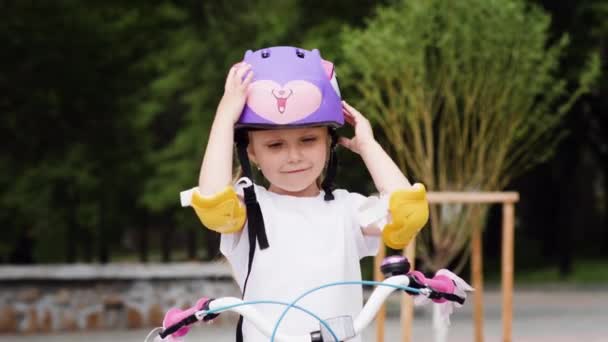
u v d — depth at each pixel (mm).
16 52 18141
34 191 19438
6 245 20484
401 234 3902
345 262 3863
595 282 22500
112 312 14461
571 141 23547
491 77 8438
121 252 27266
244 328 3846
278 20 18344
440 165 8469
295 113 3779
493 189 8664
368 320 3543
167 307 14516
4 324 14234
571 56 16969
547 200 26859
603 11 17719
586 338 12633
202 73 18750
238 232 3875
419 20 8609
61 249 21938
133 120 19344
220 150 3754
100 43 18812
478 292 8469
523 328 13852
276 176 3904
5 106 18375
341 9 16766
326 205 3949
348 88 9523
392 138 8477
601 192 37219
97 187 19578
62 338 13461
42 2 18094
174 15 19734
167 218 19281
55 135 19047
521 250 27031
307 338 3496
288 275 3789
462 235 8375
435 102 8547
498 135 8586
